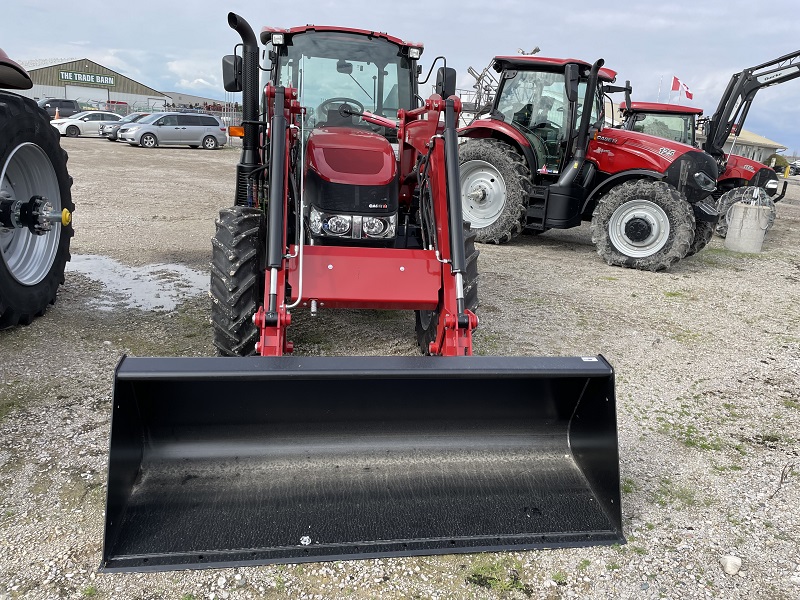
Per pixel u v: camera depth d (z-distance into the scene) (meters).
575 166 7.83
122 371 2.24
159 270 6.21
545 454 2.74
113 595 2.14
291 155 3.62
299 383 2.50
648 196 7.32
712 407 3.82
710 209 7.89
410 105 4.78
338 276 3.21
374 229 3.58
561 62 7.96
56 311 4.79
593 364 2.54
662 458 3.20
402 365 2.41
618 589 2.29
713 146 11.34
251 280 3.37
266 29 4.55
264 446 2.58
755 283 7.18
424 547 2.35
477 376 2.43
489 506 2.53
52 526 2.44
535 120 8.37
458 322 3.07
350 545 2.31
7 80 4.25
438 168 3.44
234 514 2.38
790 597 2.29
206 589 2.18
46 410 3.27
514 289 6.27
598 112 8.38
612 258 7.60
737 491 2.94
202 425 2.52
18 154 4.30
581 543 2.44
